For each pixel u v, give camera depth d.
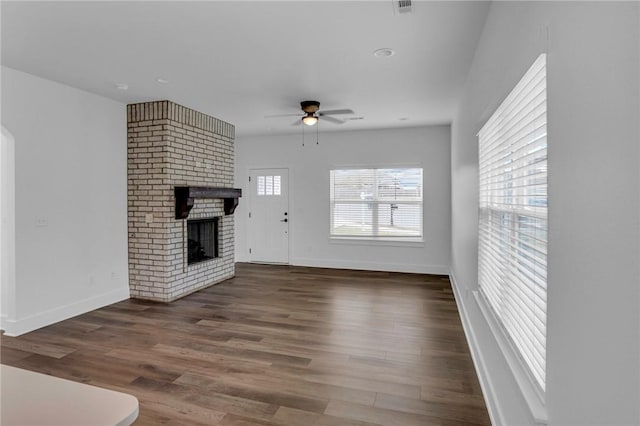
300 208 6.91
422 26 2.53
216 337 3.37
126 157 4.69
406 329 3.57
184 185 4.81
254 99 4.41
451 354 3.00
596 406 0.85
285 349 3.10
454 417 2.14
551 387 1.16
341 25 2.52
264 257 7.18
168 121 4.52
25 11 2.33
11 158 3.45
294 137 6.89
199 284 5.14
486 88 2.38
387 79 3.66
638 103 0.66
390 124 5.89
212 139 5.39
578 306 0.95
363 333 3.47
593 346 0.86
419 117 5.36
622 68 0.72
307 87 3.93
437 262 6.16
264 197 7.14
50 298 3.76
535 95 1.47
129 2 2.22
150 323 3.76
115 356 2.97
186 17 2.41
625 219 0.71
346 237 6.66
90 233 4.21
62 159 3.88
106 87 3.96
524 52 1.45
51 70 3.44
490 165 2.36
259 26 2.54
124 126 4.66
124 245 4.67
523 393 1.39
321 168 6.74
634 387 0.68
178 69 3.40
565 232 1.04
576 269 0.96
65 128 3.91
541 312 1.41
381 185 6.46
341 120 5.36
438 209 6.12
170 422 2.09
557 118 1.10
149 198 4.60
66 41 2.79
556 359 1.11
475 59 2.95
